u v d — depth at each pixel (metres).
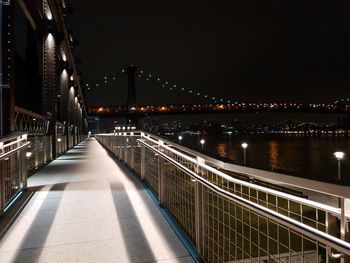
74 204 5.46
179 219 4.35
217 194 2.90
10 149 5.66
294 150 89.31
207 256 3.28
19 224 4.50
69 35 26.02
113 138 16.02
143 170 7.39
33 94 20.34
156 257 3.47
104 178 8.02
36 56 20.72
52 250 3.67
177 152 4.30
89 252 3.61
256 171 2.30
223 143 112.69
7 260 3.44
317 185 1.71
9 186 5.37
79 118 41.72
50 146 13.25
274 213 2.05
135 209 5.14
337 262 1.70
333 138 145.75
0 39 7.11
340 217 1.62
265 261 2.50
